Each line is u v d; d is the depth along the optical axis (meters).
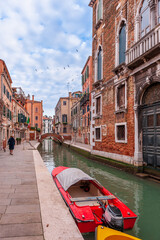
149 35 7.73
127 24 10.11
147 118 8.69
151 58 7.84
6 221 2.95
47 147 33.31
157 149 7.93
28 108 51.41
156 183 7.57
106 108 12.68
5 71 20.30
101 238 2.69
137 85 9.16
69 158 17.67
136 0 9.31
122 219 3.32
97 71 15.05
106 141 12.65
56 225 2.78
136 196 6.18
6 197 4.11
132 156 9.39
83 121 31.08
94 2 15.70
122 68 10.41
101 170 10.77
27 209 3.44
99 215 4.06
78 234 2.53
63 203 3.70
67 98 49.59
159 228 4.09
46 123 105.94
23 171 7.04
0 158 11.01
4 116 19.25
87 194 5.62
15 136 28.33
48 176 6.11
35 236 2.50
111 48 12.18
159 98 7.85
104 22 13.40
